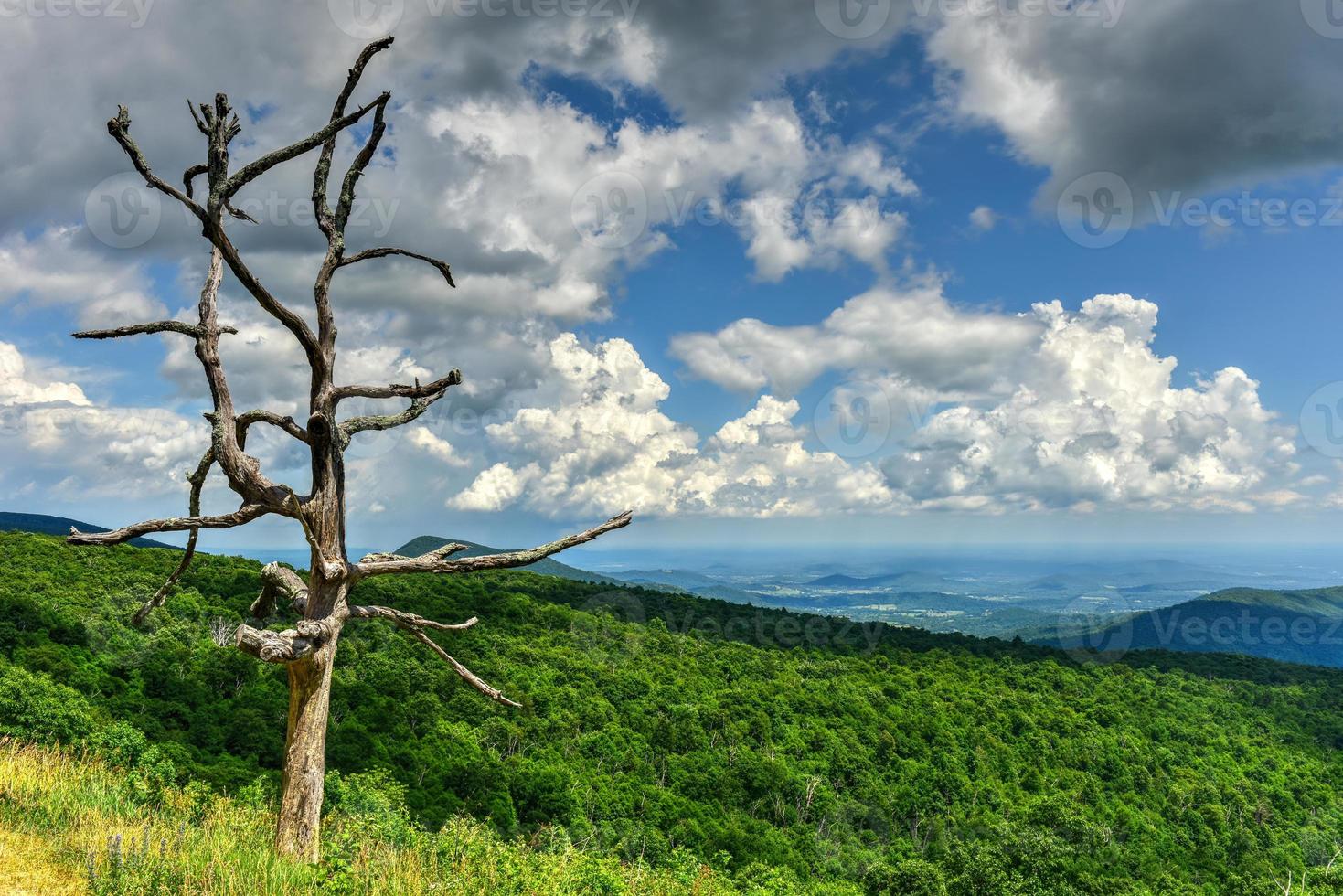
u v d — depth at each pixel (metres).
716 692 82.00
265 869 6.77
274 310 7.23
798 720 78.81
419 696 58.53
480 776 47.97
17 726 24.33
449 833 9.17
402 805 20.77
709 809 60.81
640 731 69.25
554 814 48.19
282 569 7.79
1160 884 59.03
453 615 84.31
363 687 55.25
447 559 8.43
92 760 11.55
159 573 65.94
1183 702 96.00
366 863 7.60
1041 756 79.06
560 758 58.00
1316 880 57.94
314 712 7.29
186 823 8.04
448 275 8.54
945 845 62.50
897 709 82.56
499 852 8.89
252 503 7.42
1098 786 74.38
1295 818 72.62
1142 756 79.75
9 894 5.92
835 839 62.53
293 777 7.18
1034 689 97.12
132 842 7.05
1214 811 70.00
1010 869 57.53
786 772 67.88
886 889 53.84
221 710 43.16
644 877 11.54
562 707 67.25
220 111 7.11
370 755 46.19
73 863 6.67
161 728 38.50
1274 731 90.44
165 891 6.21
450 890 7.54
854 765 71.75
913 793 68.19
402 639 69.62
